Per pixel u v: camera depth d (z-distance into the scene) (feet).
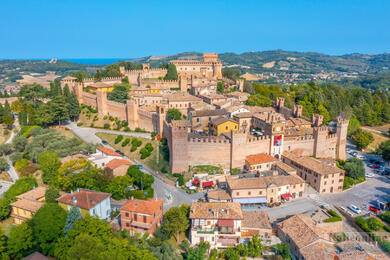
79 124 535.19
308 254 239.09
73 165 338.75
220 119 447.01
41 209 254.27
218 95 564.30
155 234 266.36
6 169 391.86
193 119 458.09
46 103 565.12
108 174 335.26
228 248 256.73
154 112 478.18
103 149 399.44
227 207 278.46
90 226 233.76
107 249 215.31
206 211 275.39
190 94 616.80
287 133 431.43
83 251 204.95
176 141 371.76
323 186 352.28
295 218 281.54
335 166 390.83
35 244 242.99
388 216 302.86
